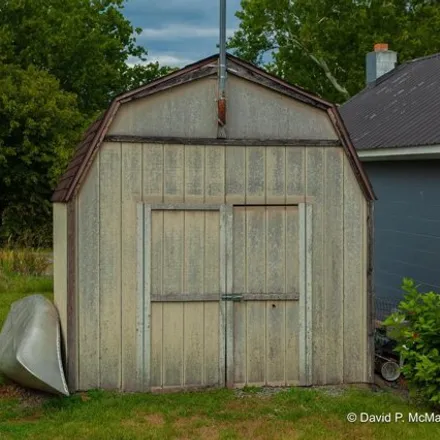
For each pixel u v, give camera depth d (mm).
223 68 7551
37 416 6844
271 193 7742
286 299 7777
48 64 33594
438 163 10852
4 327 8586
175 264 7582
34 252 20156
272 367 7770
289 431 6395
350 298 7906
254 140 7691
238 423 6602
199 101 7594
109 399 7148
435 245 10938
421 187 11312
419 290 11305
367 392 7652
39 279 15961
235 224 7691
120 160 7445
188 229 7602
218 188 7648
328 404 7125
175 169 7562
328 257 7855
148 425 6477
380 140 11930
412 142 10789
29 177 27312
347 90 32562
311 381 7812
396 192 12016
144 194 7504
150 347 7535
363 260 7922
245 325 7723
